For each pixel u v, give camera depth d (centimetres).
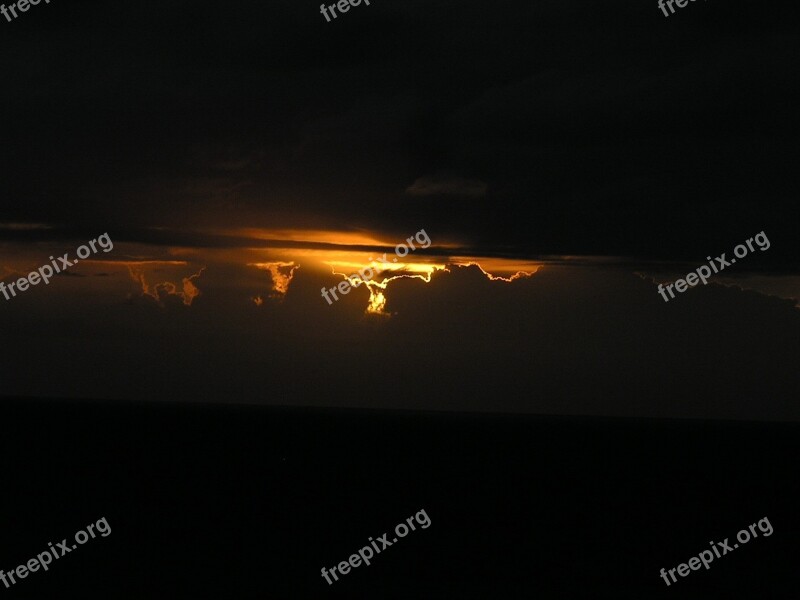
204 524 4850
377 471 8569
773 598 3575
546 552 4381
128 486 6538
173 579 3488
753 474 9525
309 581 3553
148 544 4175
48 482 6606
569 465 10081
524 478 8275
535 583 3672
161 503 5656
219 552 4050
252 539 4434
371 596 3353
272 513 5375
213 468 8188
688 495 7181
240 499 5994
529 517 5609
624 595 3528
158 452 10000
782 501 6931
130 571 3600
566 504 6338
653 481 8319
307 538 4525
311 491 6625
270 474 7812
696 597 3541
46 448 10031
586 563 4122
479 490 7100
